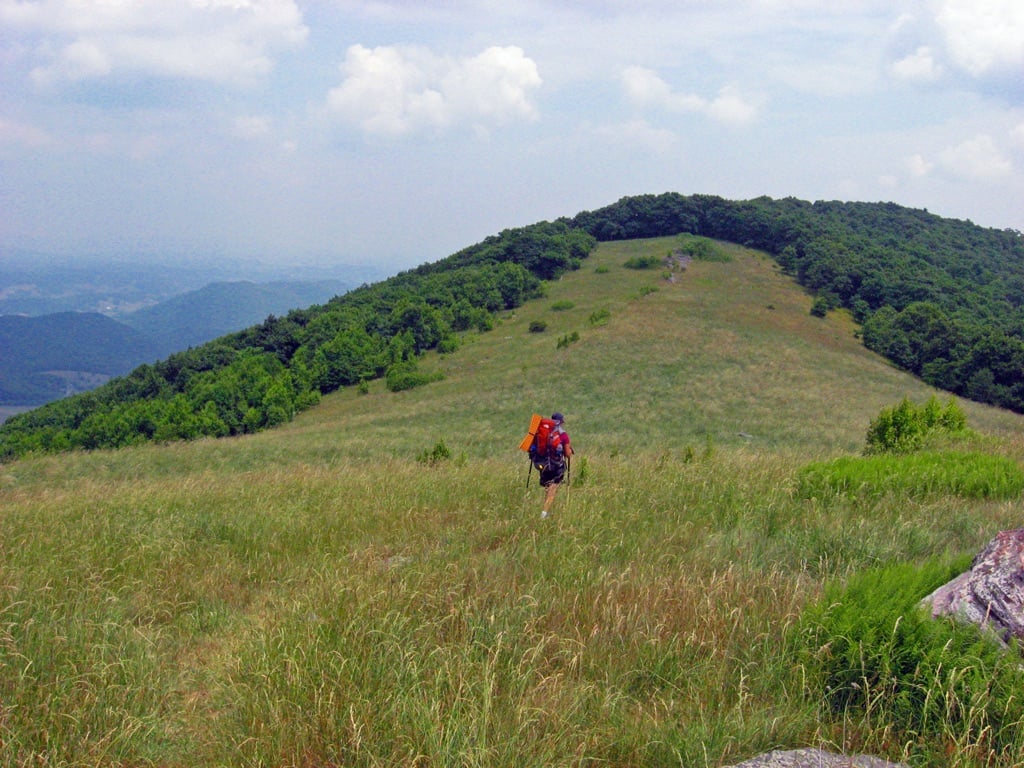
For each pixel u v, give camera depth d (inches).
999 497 325.1
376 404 1974.7
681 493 329.7
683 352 1973.4
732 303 2662.4
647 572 210.4
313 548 271.4
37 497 494.6
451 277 3201.3
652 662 153.5
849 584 168.7
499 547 250.2
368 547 257.0
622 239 4136.3
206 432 1876.2
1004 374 2025.1
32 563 245.4
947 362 2176.4
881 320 2518.5
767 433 1274.6
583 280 3235.7
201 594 226.1
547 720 127.3
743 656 155.3
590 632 166.7
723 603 177.9
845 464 379.2
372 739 123.3
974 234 4392.2
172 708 149.9
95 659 162.6
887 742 124.7
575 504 305.4
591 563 218.7
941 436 558.9
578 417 1480.1
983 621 145.4
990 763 116.8
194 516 328.8
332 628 165.8
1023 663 132.1
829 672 143.6
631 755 122.7
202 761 129.7
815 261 3115.2
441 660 147.6
